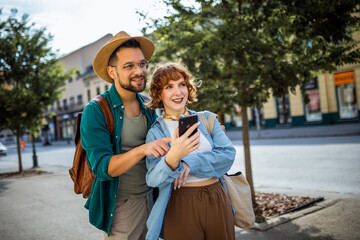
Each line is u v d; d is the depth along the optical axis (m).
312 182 6.52
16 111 11.32
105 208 2.09
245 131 4.98
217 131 2.12
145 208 2.30
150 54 2.35
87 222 4.87
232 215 2.07
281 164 8.99
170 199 2.00
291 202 4.91
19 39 11.05
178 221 1.94
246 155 4.97
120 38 2.00
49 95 12.51
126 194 2.20
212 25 4.79
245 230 3.92
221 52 4.17
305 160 9.20
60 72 12.69
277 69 4.02
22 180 10.06
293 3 4.01
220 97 4.30
